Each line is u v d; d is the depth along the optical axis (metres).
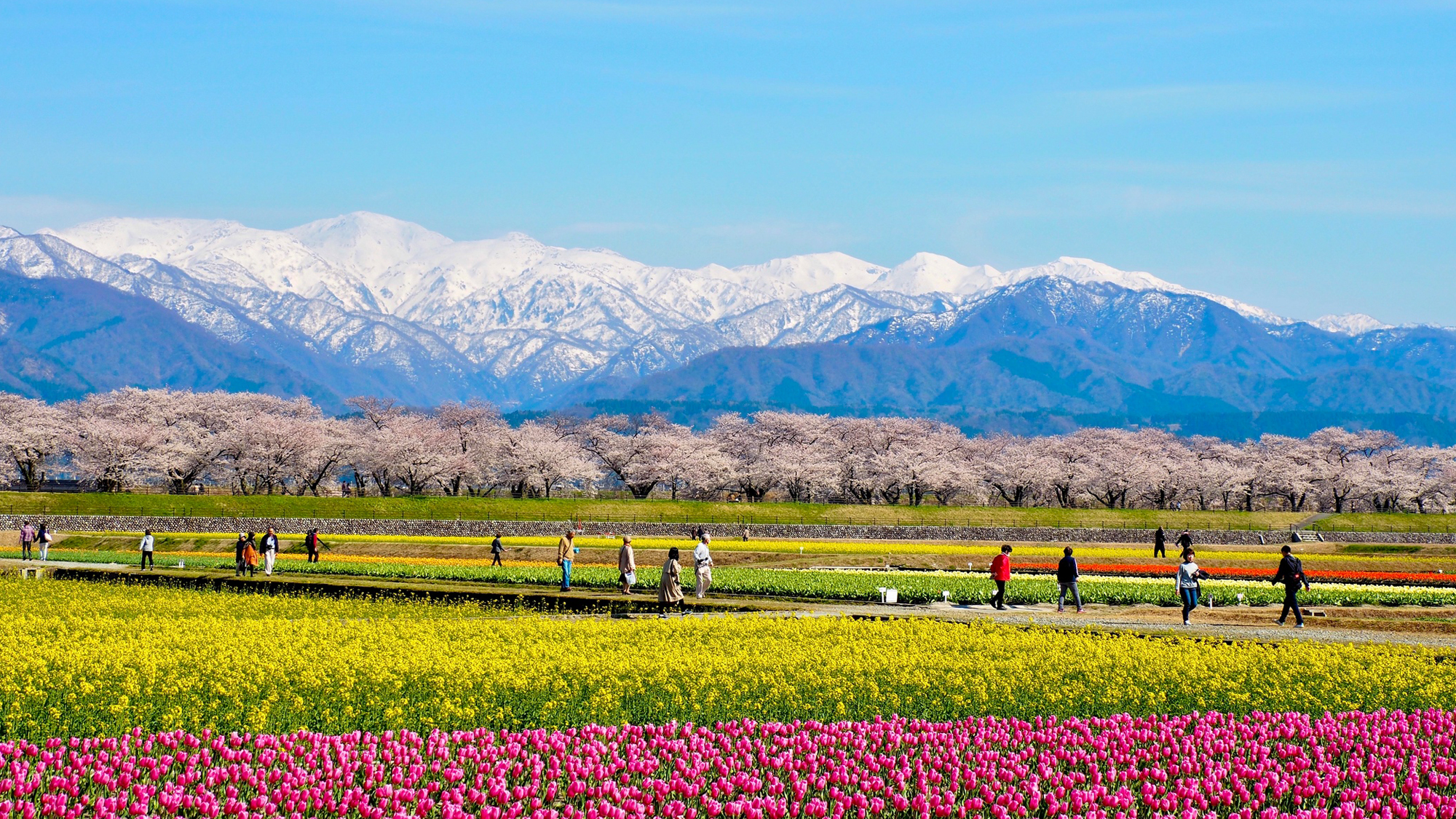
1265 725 32.56
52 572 78.81
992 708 34.12
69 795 24.52
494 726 31.02
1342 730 32.47
